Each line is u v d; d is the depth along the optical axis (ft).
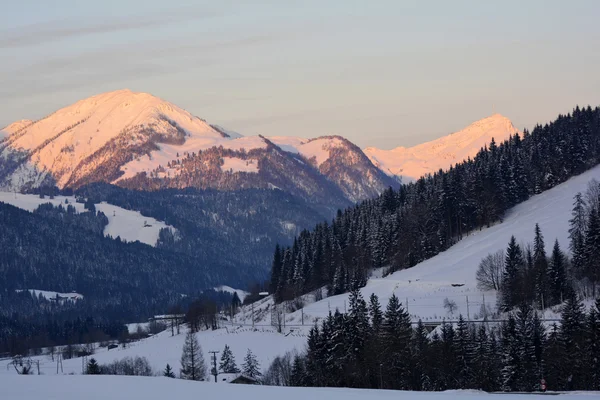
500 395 241.96
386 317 495.00
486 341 458.50
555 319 531.50
